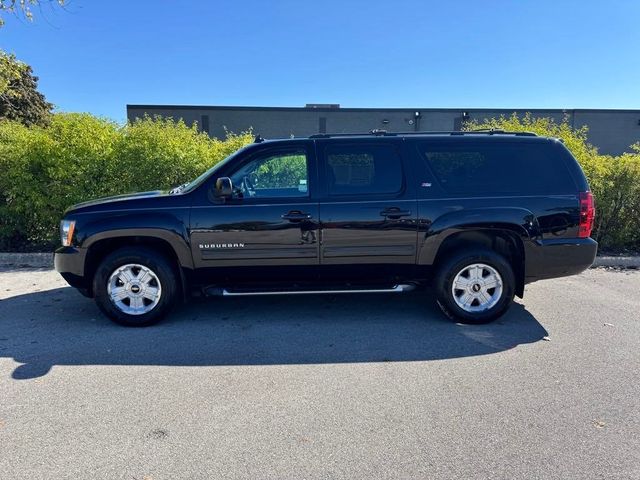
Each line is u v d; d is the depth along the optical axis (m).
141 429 3.12
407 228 4.92
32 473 2.69
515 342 4.62
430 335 4.81
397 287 5.14
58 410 3.36
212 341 4.65
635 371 3.97
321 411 3.34
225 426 3.16
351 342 4.63
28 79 29.28
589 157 8.91
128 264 4.94
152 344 4.57
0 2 9.10
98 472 2.70
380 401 3.48
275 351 4.41
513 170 5.05
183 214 4.88
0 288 6.59
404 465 2.75
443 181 5.00
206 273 4.97
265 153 5.03
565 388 3.67
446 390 3.64
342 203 4.90
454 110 34.03
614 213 8.59
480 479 2.63
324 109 34.19
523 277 5.06
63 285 6.75
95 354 4.34
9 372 3.97
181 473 2.69
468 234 5.12
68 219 4.99
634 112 34.22
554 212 4.95
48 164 8.37
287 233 4.89
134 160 8.58
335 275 5.04
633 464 2.75
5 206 8.34
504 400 3.49
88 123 8.77
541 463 2.77
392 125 34.25
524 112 33.84
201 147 9.41
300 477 2.65
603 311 5.57
